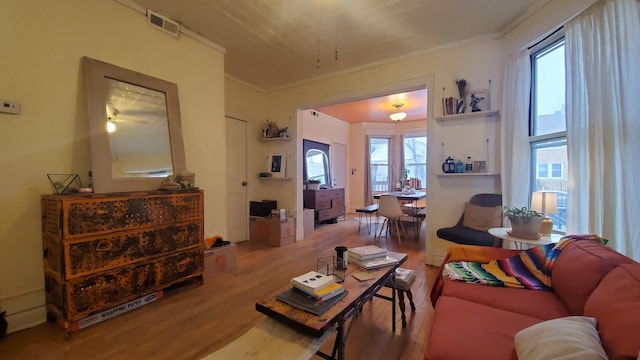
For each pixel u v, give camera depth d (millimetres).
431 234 3492
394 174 8164
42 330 1991
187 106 3070
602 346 915
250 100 4770
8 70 1947
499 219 2959
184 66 3035
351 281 1723
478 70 3199
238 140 4633
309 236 5098
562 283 1502
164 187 2590
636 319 874
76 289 1918
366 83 3957
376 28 2979
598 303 1099
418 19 2805
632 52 1635
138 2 2590
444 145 3420
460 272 1903
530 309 1461
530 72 2734
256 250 4129
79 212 1935
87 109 2266
